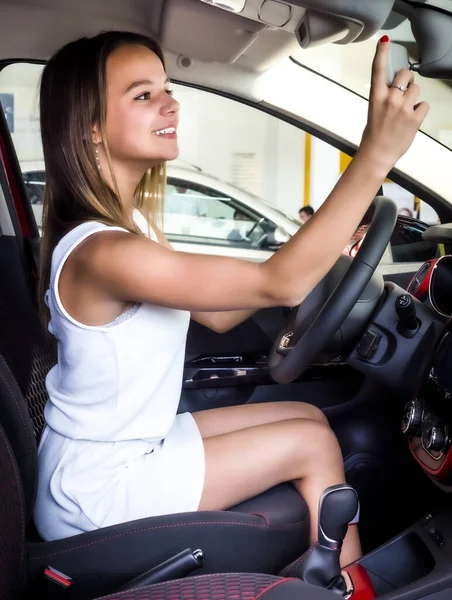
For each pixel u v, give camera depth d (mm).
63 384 1290
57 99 1275
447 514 1395
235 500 1301
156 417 1283
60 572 1139
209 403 2041
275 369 1481
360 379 1972
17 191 1999
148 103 1285
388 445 1838
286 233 3359
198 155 5297
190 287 1102
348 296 1380
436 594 1244
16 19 1738
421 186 1897
